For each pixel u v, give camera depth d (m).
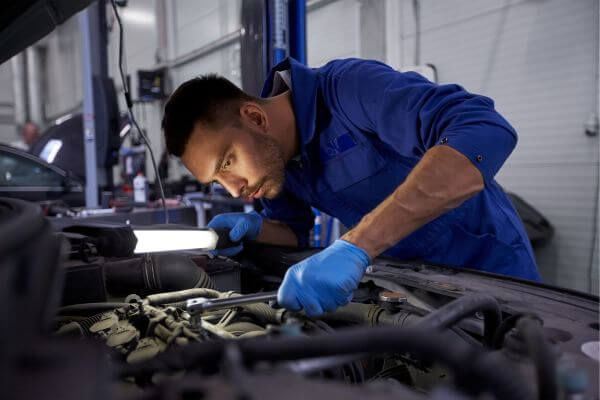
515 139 0.85
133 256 0.98
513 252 1.15
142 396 0.34
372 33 3.49
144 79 4.20
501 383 0.29
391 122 0.93
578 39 2.49
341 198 1.21
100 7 3.30
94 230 0.86
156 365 0.38
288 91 1.18
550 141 2.67
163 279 0.91
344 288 0.74
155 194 3.23
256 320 0.80
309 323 0.73
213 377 0.36
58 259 0.45
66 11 0.84
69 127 4.38
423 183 0.76
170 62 6.45
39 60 9.77
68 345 0.33
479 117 0.81
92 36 3.31
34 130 8.38
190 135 0.91
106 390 0.29
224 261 1.08
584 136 2.53
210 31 5.61
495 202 1.20
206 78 1.00
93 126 3.35
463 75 3.03
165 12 6.41
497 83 2.87
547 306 0.68
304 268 0.75
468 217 1.13
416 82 0.94
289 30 1.85
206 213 3.59
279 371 0.36
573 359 0.49
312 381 0.35
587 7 2.43
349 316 0.80
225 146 0.92
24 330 0.31
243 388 0.31
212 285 0.96
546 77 2.64
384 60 3.41
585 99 2.50
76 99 8.66
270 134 1.03
